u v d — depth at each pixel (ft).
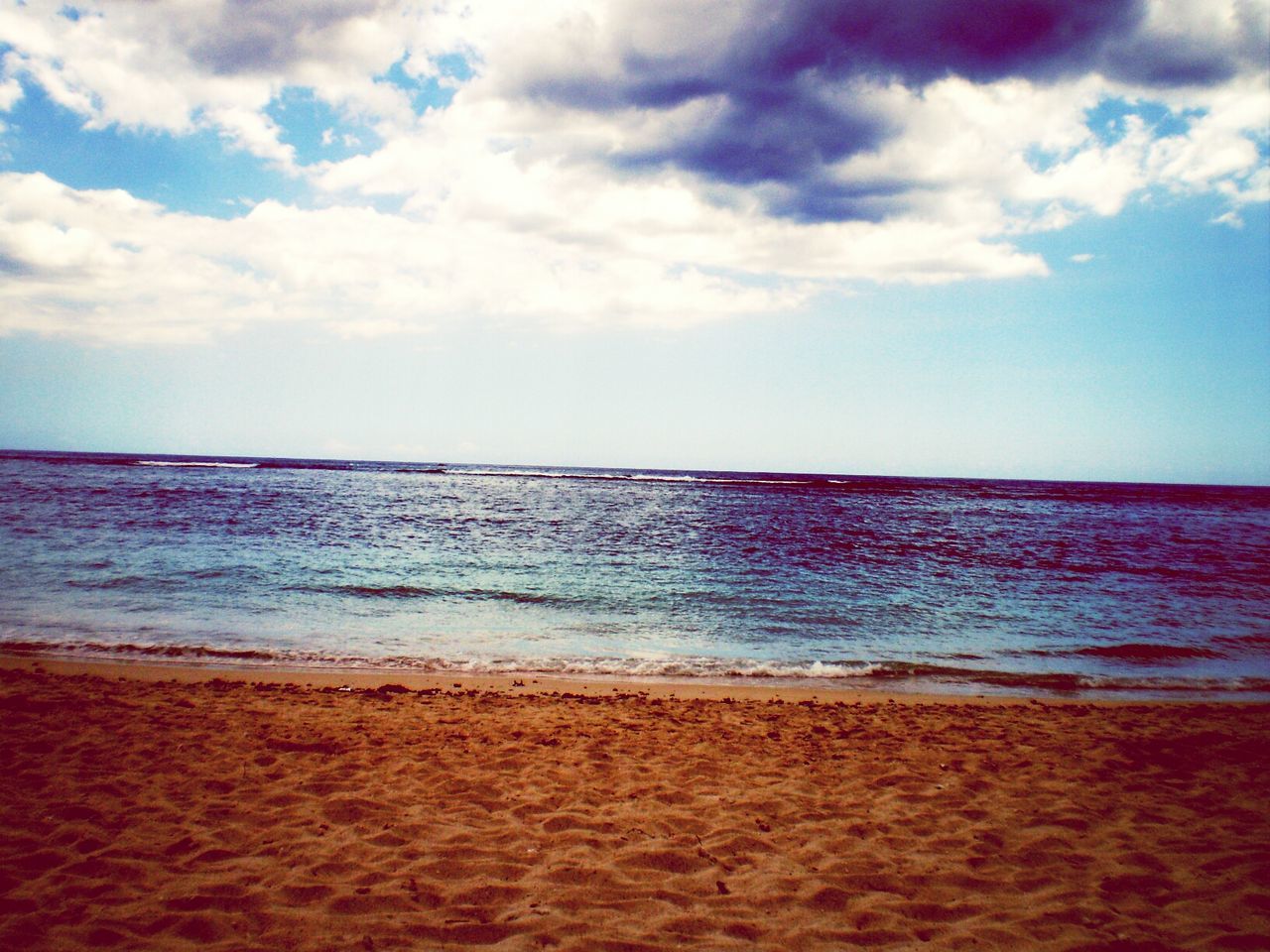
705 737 22.81
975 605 52.95
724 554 77.15
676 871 13.42
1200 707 28.71
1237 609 54.13
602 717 24.94
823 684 32.65
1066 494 281.33
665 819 15.97
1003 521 137.39
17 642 34.35
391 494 161.07
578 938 10.92
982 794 17.87
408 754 20.06
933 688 32.40
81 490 136.05
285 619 41.70
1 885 12.09
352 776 18.03
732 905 12.10
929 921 11.71
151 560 59.21
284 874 12.82
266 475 224.53
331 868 13.12
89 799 15.94
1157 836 15.26
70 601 43.73
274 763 18.88
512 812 16.08
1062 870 13.65
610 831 15.20
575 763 19.80
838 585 59.82
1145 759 21.02
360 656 34.50
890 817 16.30
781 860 13.97
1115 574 71.00
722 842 14.74
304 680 29.68
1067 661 38.01
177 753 19.31
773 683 32.55
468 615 45.01
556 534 92.84
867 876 13.29
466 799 16.79
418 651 36.11
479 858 13.73
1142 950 10.85
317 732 21.71
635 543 84.58
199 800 16.15
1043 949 10.88
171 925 10.97
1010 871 13.60
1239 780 19.04
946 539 99.81
